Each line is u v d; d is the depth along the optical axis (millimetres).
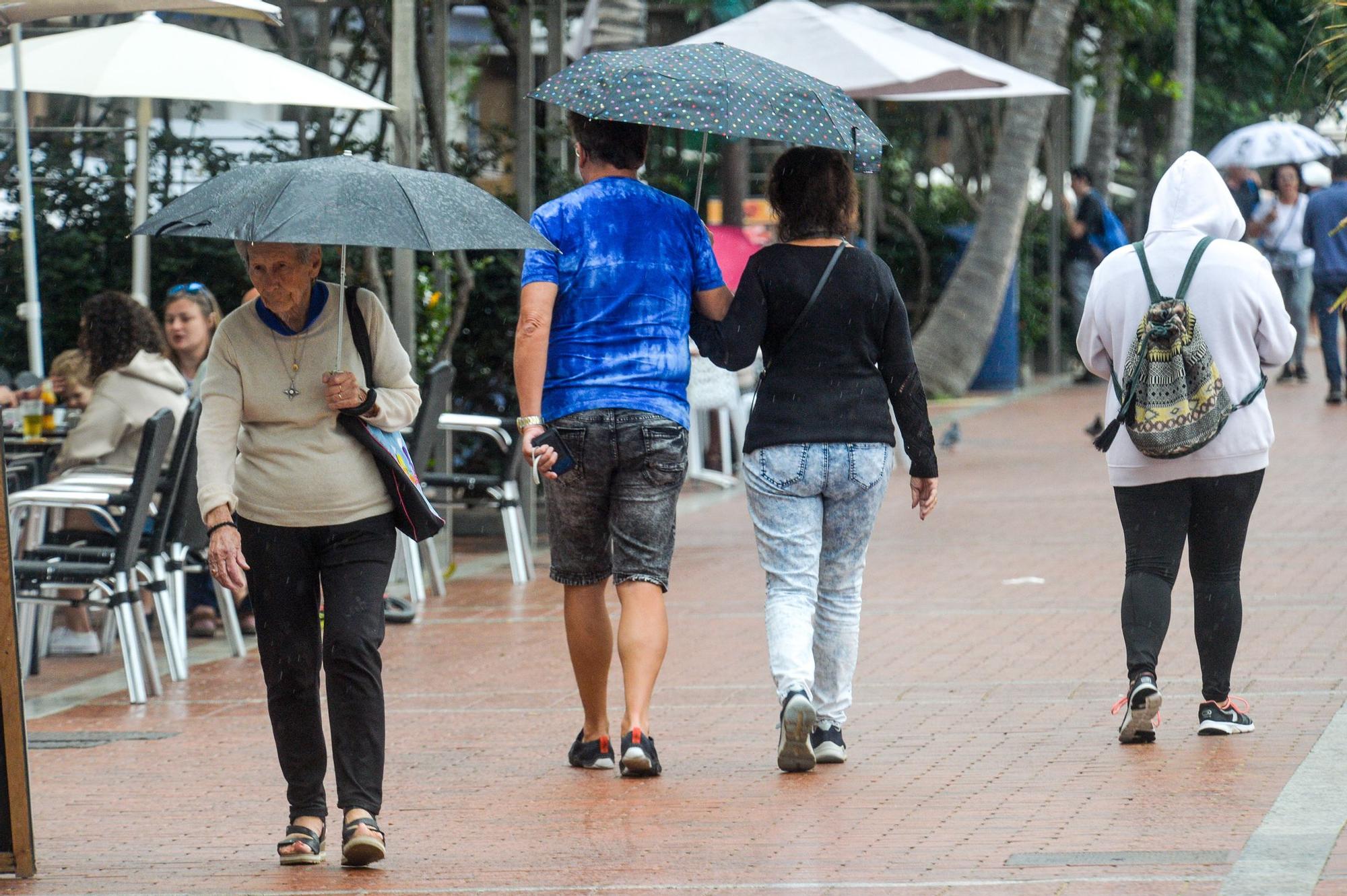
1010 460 42969
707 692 20844
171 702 21656
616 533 17031
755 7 55688
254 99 26078
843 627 17234
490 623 26203
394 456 14195
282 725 14383
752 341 16688
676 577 29406
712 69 16750
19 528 24641
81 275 32219
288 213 13211
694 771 17141
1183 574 26781
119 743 19453
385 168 13977
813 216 16984
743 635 24312
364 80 33844
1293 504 33438
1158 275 17375
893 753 17484
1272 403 51844
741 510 37531
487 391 34625
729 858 14000
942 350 57125
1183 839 13883
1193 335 17031
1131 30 62750
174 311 26328
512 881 13586
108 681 23266
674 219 17188
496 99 42406
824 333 16781
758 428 16891
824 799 15828
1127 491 17562
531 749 18406
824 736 17250
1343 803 14719
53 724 20547
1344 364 66750
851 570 17250
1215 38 74188
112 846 15156
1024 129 56094
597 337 16828
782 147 57625
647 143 17500
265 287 13992
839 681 17250
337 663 14008
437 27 32500
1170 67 74000
